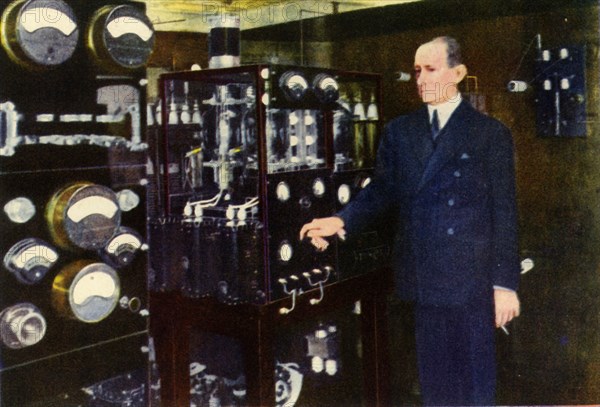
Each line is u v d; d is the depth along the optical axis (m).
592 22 3.00
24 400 2.08
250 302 2.73
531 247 3.28
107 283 2.24
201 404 3.38
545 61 3.14
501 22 3.29
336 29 3.93
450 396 2.99
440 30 3.52
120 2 2.30
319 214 3.02
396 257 3.17
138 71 2.36
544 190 3.21
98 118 2.24
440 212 2.90
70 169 2.18
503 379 3.44
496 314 2.85
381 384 3.50
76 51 2.17
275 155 3.07
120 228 2.32
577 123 3.07
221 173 3.13
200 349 3.50
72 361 2.21
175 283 2.94
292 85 2.84
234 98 3.13
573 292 3.16
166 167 3.12
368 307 3.46
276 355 3.58
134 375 2.43
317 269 3.00
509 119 3.30
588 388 3.15
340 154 3.39
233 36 3.18
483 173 2.87
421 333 3.05
